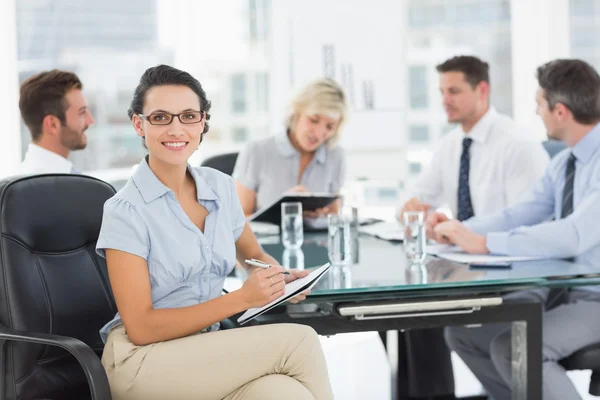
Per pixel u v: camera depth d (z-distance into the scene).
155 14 5.02
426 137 5.21
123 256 1.82
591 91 2.55
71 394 1.98
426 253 2.50
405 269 2.23
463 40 5.18
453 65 3.45
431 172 3.71
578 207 2.39
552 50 5.10
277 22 5.02
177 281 1.89
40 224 1.99
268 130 5.18
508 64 5.20
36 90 2.98
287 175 3.65
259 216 3.18
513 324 2.09
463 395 3.17
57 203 2.05
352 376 3.53
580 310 2.35
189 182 2.01
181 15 5.05
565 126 2.61
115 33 4.98
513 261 2.32
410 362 3.10
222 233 1.99
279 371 1.76
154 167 1.92
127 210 1.85
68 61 4.94
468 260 2.32
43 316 1.93
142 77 1.91
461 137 3.63
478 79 3.43
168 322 1.77
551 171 2.82
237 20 5.11
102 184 2.18
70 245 2.06
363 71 5.05
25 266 1.92
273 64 5.06
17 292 1.89
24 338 1.78
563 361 2.33
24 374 1.87
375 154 5.09
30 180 2.03
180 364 1.74
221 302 1.76
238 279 2.26
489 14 5.16
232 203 2.14
